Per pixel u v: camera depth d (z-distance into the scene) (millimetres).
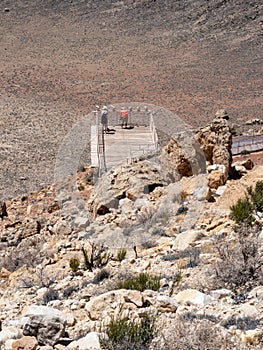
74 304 12680
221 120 26844
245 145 45438
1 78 117688
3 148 66625
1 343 9984
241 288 11625
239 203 17438
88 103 99938
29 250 19828
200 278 12773
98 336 9633
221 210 18938
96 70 126375
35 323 9938
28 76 120312
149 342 9430
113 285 13508
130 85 113625
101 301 11227
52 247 19516
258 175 22516
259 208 18312
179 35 151750
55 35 157000
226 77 116875
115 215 19406
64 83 115188
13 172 55312
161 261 15172
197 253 14711
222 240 15375
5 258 20141
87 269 16250
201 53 137625
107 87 112375
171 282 12883
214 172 22562
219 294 11281
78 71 125625
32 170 56188
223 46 141375
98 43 149375
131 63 131875
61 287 14812
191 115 90000
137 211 19219
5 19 169000
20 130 77312
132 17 167750
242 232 15039
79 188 24500
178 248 16047
